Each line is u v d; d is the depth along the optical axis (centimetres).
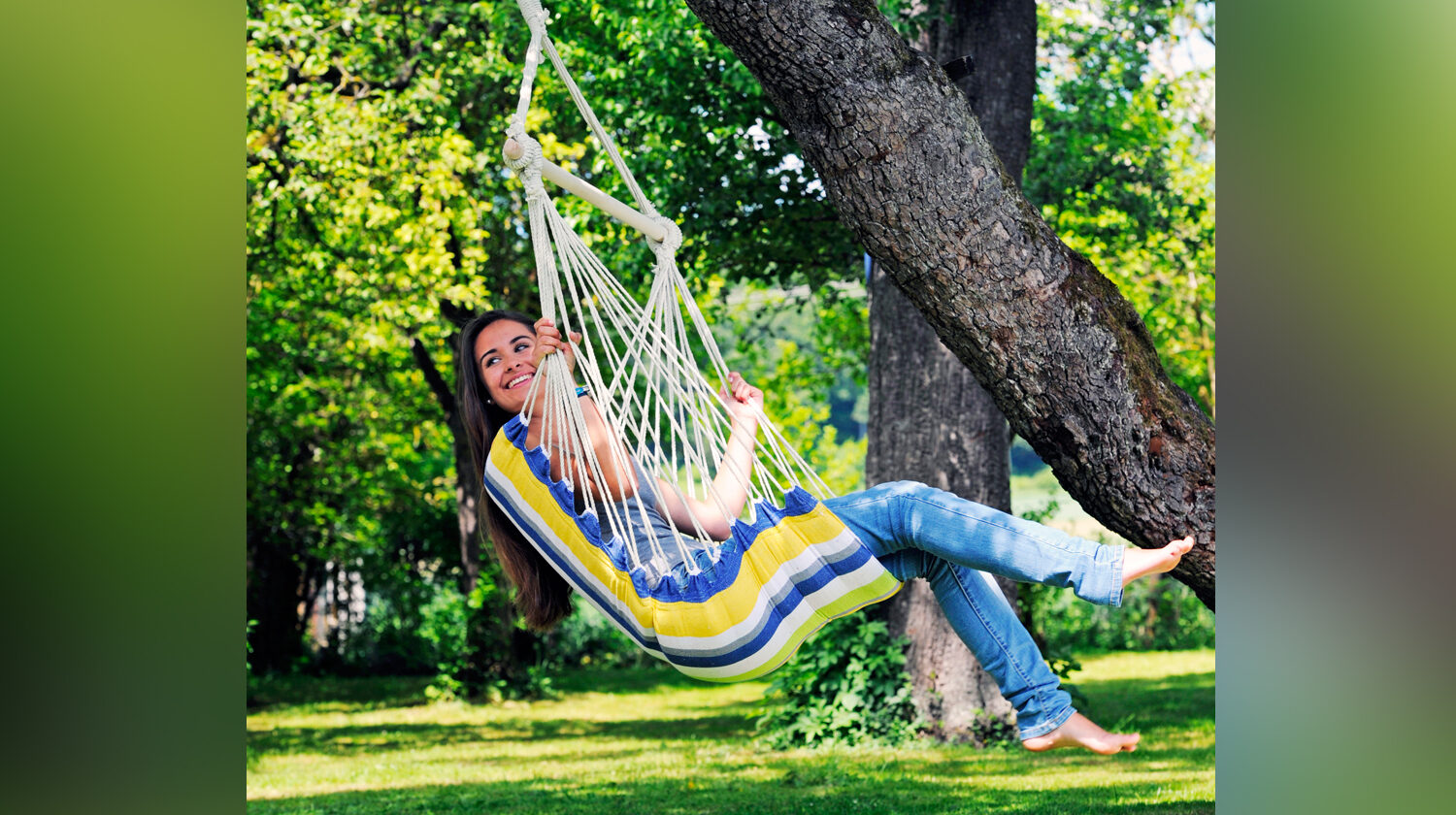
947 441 744
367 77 927
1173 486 246
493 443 261
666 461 253
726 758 764
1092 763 692
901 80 240
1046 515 1261
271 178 895
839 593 243
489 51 909
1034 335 243
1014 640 254
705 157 773
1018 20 698
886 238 245
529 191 257
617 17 795
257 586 1355
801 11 237
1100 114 1012
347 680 1384
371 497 1301
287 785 707
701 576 247
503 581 1115
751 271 848
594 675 1408
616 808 607
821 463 1497
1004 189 244
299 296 980
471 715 1070
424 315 859
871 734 773
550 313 256
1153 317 1193
